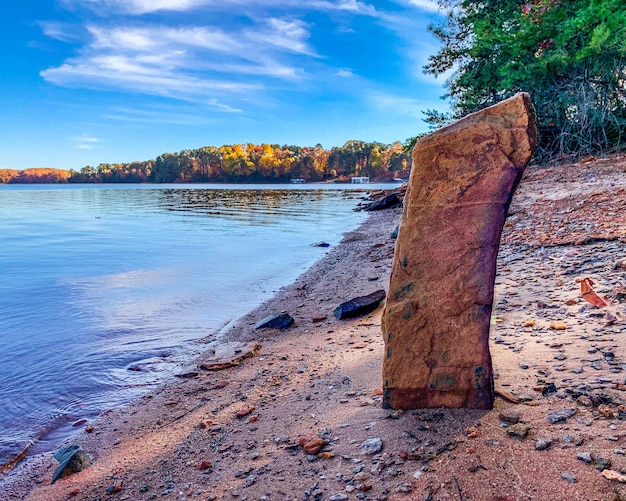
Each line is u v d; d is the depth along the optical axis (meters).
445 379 2.75
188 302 7.43
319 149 145.50
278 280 9.02
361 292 7.18
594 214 8.52
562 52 17.39
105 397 4.18
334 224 19.22
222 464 2.74
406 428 2.63
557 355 3.30
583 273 5.28
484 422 2.54
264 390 3.88
